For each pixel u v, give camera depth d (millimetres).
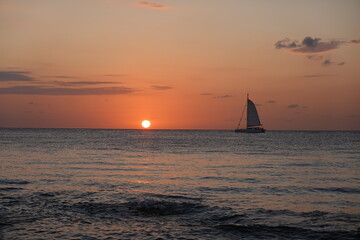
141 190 23703
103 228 15000
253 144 90062
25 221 15805
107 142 93688
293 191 23484
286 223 15719
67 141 93688
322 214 17234
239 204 19375
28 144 75188
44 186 24625
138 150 63844
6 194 21391
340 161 44875
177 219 16375
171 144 87562
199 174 32344
